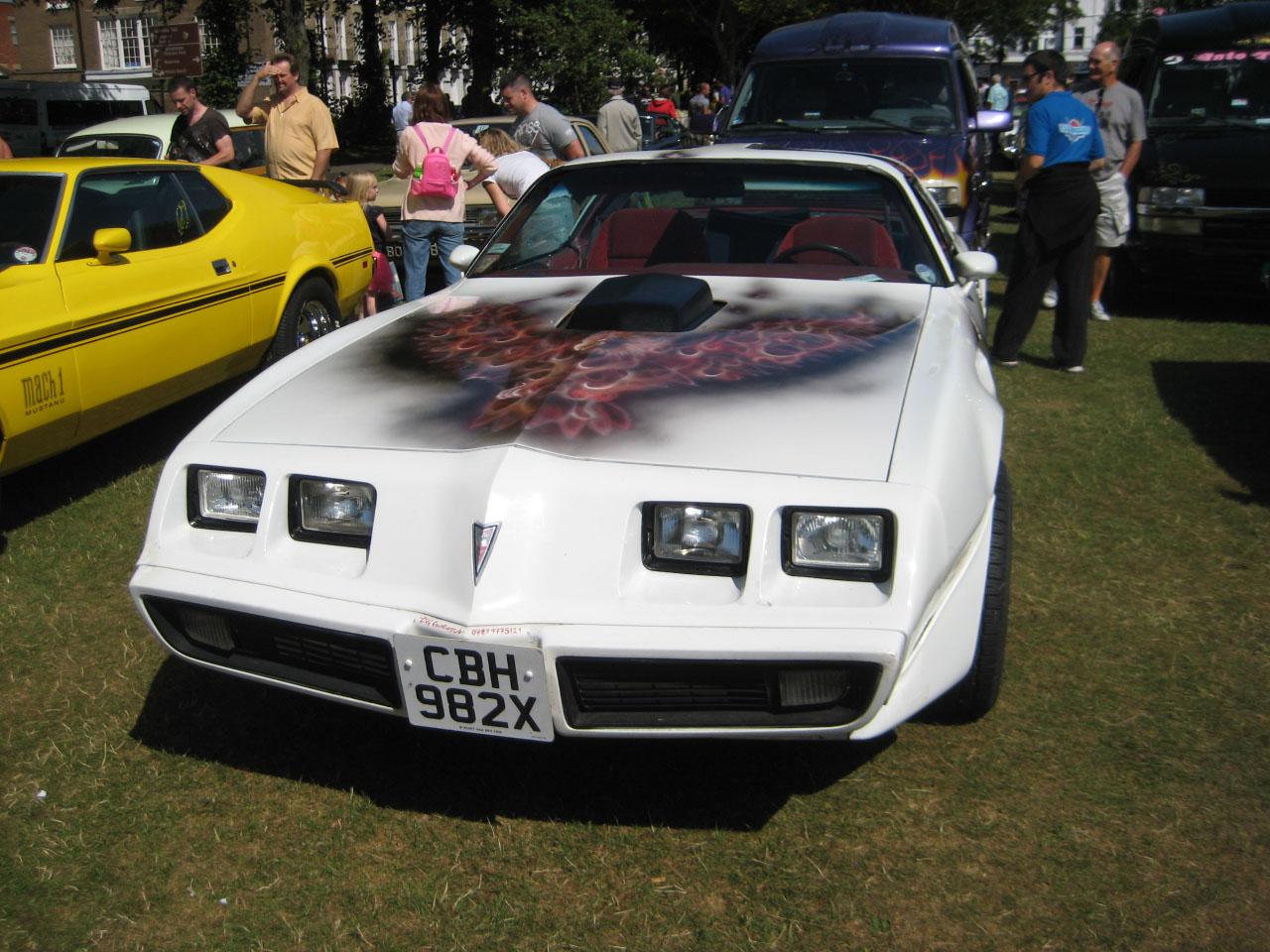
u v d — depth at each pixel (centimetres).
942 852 235
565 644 211
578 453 229
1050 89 604
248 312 520
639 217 380
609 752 275
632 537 220
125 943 211
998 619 265
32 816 249
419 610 222
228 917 218
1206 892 221
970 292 382
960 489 233
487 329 309
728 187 383
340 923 217
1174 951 206
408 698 225
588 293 329
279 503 241
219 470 247
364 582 229
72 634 336
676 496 218
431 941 212
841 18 852
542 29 2420
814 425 238
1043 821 244
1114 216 746
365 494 236
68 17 4234
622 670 216
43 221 429
